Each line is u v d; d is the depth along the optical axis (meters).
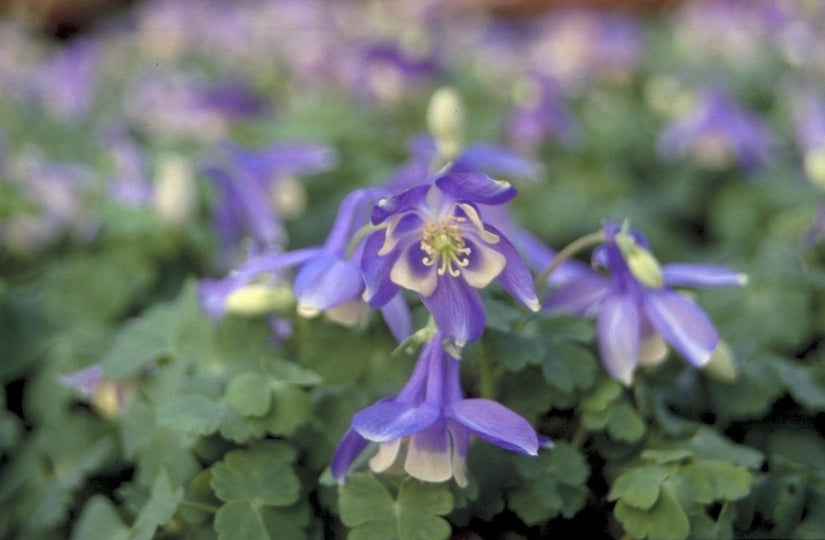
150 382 0.38
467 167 0.43
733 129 0.72
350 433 0.32
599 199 0.76
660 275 0.35
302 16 1.10
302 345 0.38
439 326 0.32
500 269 0.32
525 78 0.76
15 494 0.43
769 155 0.76
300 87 0.92
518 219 0.74
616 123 0.82
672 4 1.33
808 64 0.97
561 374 0.36
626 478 0.36
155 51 1.11
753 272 0.48
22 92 0.99
